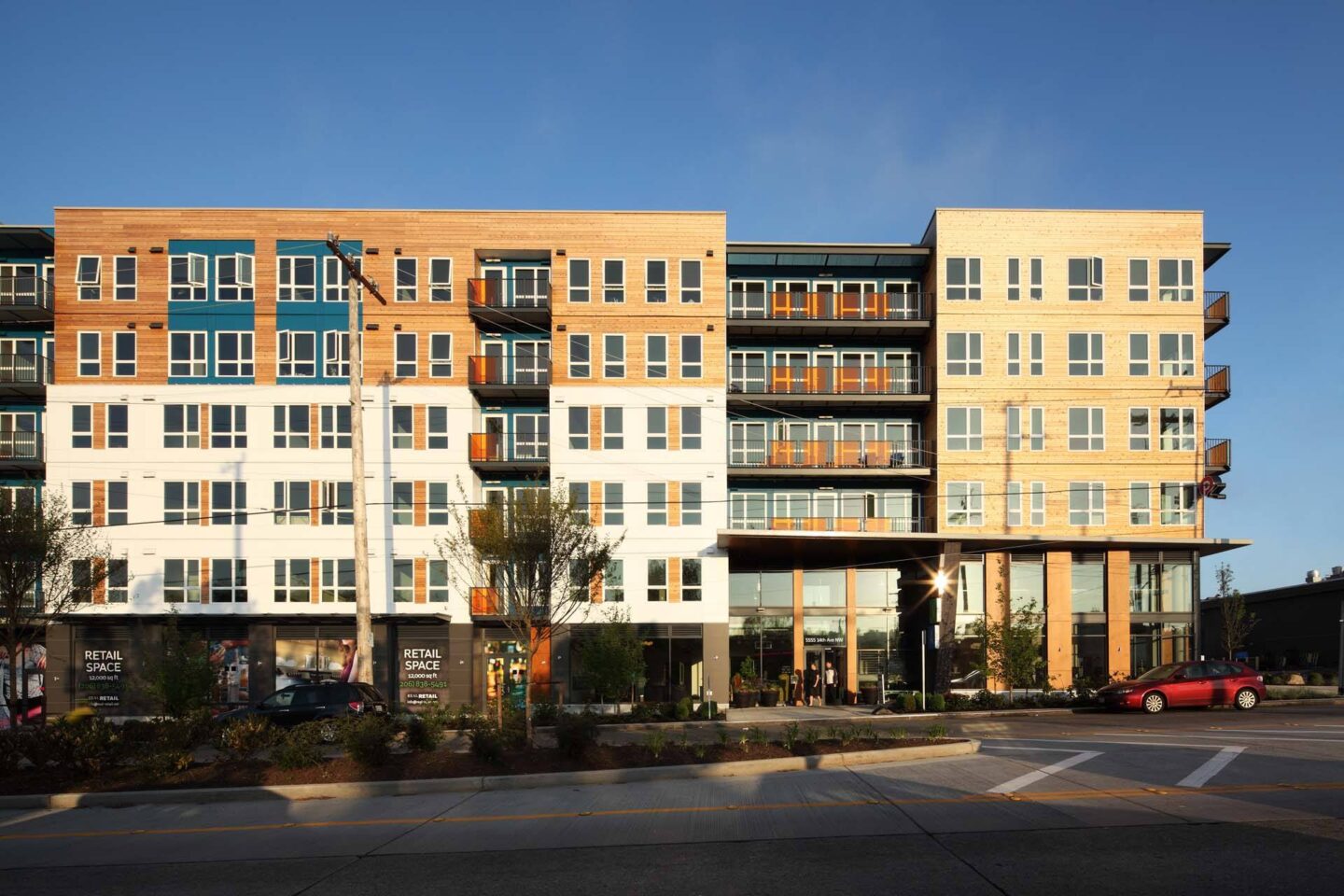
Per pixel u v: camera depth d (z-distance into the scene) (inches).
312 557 1286.9
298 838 422.0
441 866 362.0
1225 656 1756.9
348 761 588.4
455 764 567.2
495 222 1347.2
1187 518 1354.6
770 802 468.4
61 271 1307.8
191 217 1321.4
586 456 1323.8
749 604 1417.3
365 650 887.7
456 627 1272.1
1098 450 1363.2
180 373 1304.1
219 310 1312.7
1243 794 458.6
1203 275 1443.2
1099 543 1314.0
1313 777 507.2
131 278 1312.7
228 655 1261.1
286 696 858.8
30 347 1364.4
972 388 1370.6
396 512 1295.5
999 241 1392.7
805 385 1417.3
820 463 1405.0
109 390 1295.5
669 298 1350.9
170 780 549.0
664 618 1300.4
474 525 701.9
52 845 423.8
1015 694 1285.7
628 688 1162.6
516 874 347.3
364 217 1336.1
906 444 1445.6
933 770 550.9
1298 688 1205.7
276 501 1294.3
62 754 568.7
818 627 1407.5
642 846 386.6
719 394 1338.6
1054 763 566.3
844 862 349.7
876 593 1416.1
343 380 1310.3
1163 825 395.9
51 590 881.5
